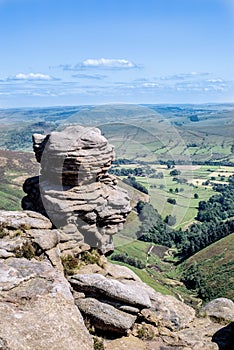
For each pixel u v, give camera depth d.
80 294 11.60
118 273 13.30
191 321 12.80
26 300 9.67
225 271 80.94
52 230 12.35
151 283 56.06
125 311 11.58
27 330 8.76
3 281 10.06
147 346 11.26
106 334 11.34
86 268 12.66
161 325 12.12
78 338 9.18
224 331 12.33
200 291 75.12
